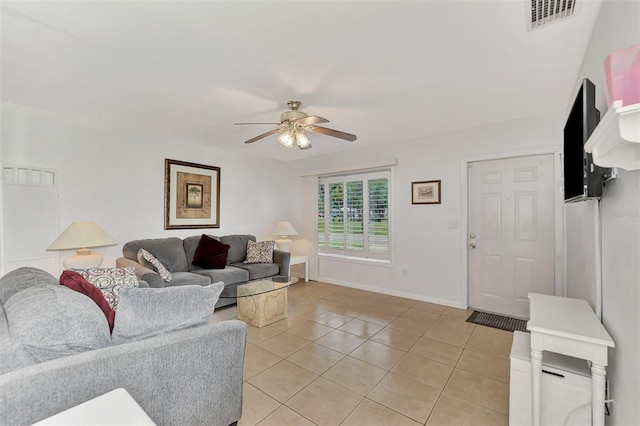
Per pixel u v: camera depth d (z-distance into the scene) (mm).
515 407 1524
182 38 1690
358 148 4555
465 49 1799
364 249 4574
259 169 5141
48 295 1266
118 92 2434
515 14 1480
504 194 3328
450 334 2840
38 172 2857
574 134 1495
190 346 1329
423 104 2695
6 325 1155
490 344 2623
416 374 2143
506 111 2896
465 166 3525
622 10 1141
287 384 2018
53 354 1081
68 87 2340
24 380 937
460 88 2359
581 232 2270
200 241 3951
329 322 3170
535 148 3061
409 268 4043
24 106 2758
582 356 1291
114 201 3400
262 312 3047
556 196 2996
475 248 3533
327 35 1660
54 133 2947
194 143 4188
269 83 2250
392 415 1714
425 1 1389
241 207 4848
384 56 1878
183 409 1311
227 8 1438
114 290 2156
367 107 2758
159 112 2902
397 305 3734
